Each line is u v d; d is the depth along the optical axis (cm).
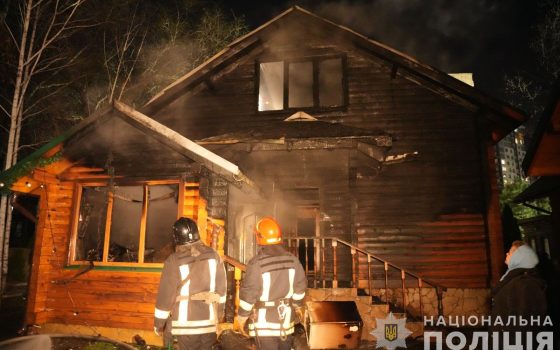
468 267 823
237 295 625
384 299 822
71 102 1242
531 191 1041
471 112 891
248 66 1011
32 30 1038
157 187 743
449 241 838
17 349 365
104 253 644
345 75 955
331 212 872
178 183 639
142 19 1289
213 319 372
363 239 856
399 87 929
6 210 890
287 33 1001
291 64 1023
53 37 1020
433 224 848
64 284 638
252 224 854
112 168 662
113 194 660
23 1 1005
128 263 630
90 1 1124
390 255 843
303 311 559
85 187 682
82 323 621
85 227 686
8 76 1027
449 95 898
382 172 884
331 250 859
